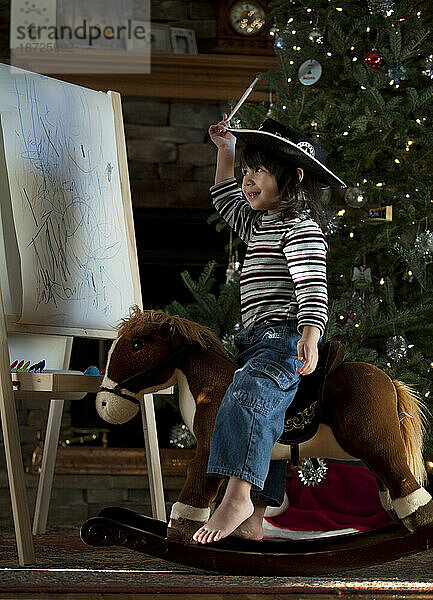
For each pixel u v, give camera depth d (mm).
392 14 3402
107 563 2246
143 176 4695
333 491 3236
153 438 2643
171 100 4711
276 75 3574
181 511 2027
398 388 2184
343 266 3344
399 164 3482
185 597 1848
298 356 2023
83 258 2508
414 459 2125
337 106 3426
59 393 2445
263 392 1996
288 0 3668
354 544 2123
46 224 2398
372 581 2008
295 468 3416
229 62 4531
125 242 2717
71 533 3021
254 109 3455
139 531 2029
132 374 2158
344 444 2070
